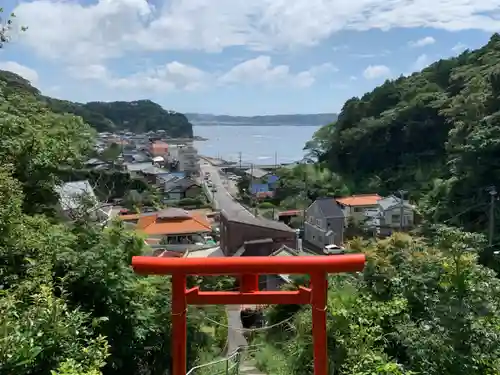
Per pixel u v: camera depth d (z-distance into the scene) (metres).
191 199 62.25
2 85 14.80
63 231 9.73
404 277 9.37
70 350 5.93
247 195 65.81
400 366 7.32
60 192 15.89
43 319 5.71
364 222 43.94
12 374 5.04
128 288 8.79
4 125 10.98
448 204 33.44
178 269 5.74
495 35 65.44
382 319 8.66
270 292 6.02
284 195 61.66
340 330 8.46
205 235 40.06
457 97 47.56
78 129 14.94
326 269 5.70
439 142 57.06
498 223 28.56
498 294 8.77
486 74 46.06
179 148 93.44
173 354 5.88
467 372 7.34
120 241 10.70
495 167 31.00
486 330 7.78
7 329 5.21
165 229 37.78
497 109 36.72
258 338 13.67
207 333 13.48
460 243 9.27
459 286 8.48
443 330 7.77
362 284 9.90
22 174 11.75
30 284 6.79
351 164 65.56
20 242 8.04
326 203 43.94
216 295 6.01
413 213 41.88
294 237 31.94
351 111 70.00
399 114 60.44
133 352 8.74
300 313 10.34
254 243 30.78
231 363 10.43
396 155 61.22
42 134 12.64
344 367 7.91
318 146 76.94
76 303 8.23
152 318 9.30
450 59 69.81
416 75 72.00
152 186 64.56
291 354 9.67
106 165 59.88
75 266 8.45
